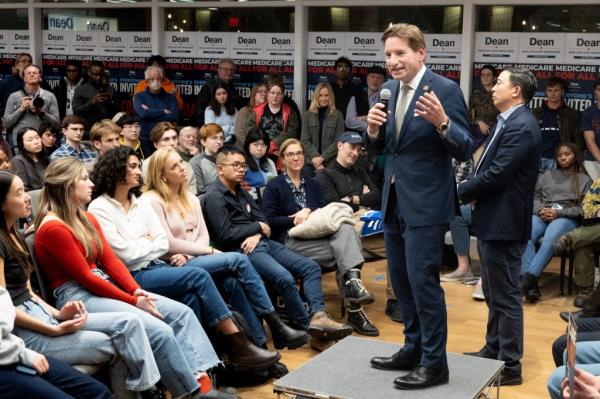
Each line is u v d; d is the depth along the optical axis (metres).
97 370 3.33
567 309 5.38
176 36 8.70
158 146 5.68
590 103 7.19
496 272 4.04
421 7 7.66
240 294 4.17
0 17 9.45
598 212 5.49
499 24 7.41
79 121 5.60
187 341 3.66
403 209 3.11
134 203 4.05
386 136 3.17
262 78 8.38
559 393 2.98
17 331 3.20
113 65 9.03
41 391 2.95
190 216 4.33
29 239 3.52
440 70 7.66
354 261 4.79
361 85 8.01
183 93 8.75
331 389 3.28
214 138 5.64
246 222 4.66
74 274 3.48
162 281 3.91
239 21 8.38
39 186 5.43
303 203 5.16
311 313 4.59
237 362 3.97
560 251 5.57
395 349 3.73
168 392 3.75
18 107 7.42
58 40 9.27
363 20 7.90
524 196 3.98
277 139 7.24
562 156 5.93
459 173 6.27
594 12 7.06
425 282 3.13
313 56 8.16
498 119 4.08
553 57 7.27
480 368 3.50
